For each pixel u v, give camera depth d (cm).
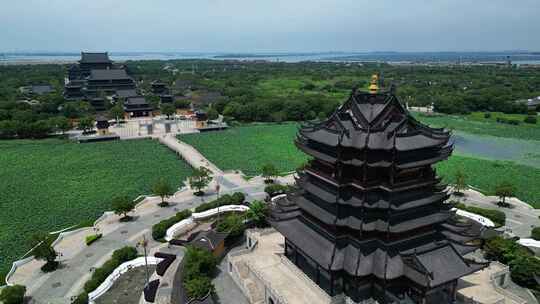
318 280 6116
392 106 5425
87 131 19625
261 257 7125
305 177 6488
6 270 7431
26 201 10900
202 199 11038
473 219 9075
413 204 5378
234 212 9688
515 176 13312
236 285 6806
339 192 5522
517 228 9156
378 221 5478
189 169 14100
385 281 5338
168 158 15500
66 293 6725
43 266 7488
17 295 6231
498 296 5912
